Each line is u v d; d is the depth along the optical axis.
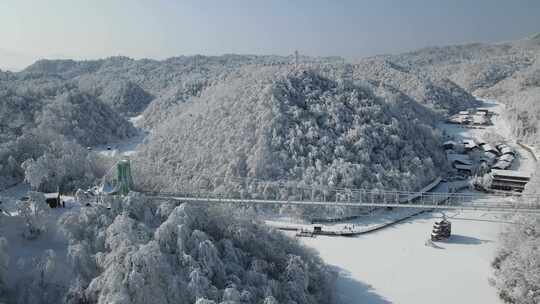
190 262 54.62
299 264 62.69
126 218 58.78
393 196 109.56
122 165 74.88
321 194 105.88
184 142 130.75
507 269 70.88
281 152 113.56
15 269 53.09
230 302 49.12
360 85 153.38
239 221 67.06
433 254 85.12
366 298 69.56
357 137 121.56
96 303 49.12
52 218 64.88
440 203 113.06
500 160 146.25
